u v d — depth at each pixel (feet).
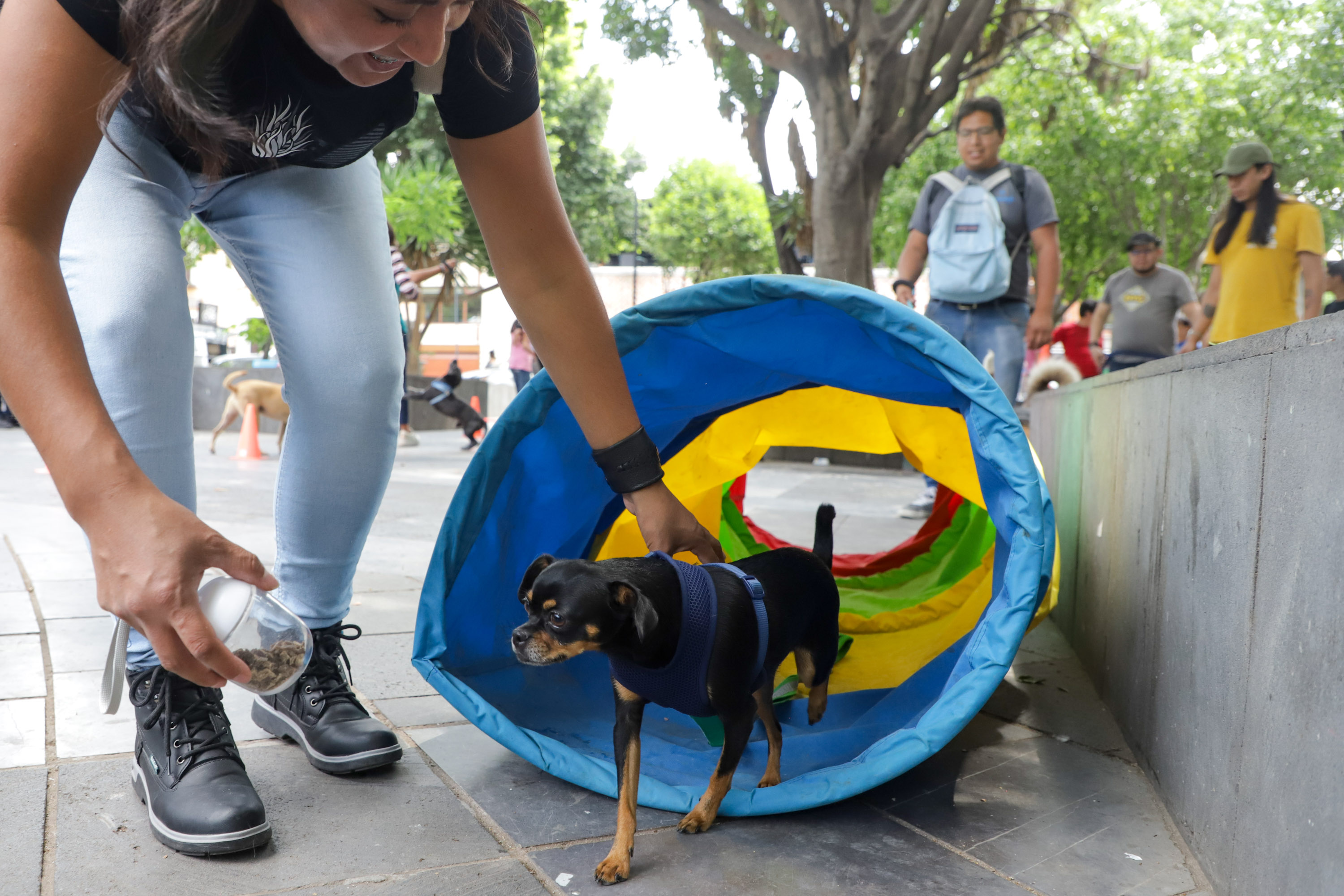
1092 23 50.26
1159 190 64.39
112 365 5.78
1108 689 9.39
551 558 7.12
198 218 6.78
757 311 8.24
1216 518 6.19
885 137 32.32
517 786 7.22
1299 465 4.83
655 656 6.34
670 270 100.94
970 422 7.55
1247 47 58.18
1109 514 9.82
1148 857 6.32
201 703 6.35
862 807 7.09
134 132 5.70
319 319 6.64
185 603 3.35
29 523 17.10
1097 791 7.41
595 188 67.00
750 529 14.20
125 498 3.44
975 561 12.38
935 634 10.66
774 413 11.30
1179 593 6.98
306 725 7.31
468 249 59.67
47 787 6.70
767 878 5.96
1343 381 4.36
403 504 22.35
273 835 6.24
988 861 6.24
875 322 7.57
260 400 35.17
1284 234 17.13
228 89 4.70
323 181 6.65
